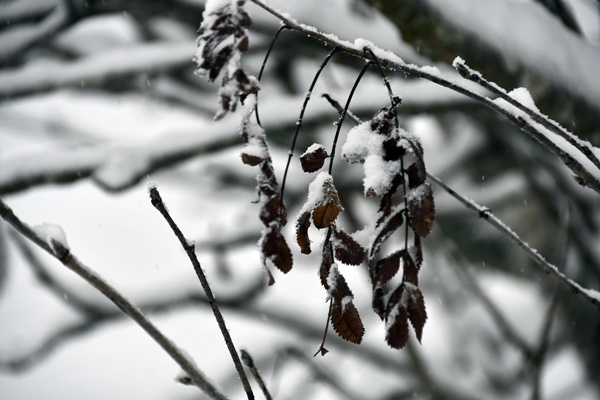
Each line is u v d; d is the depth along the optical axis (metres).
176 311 3.87
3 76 3.15
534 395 2.19
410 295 1.44
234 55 1.46
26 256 3.58
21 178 2.84
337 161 3.83
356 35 2.59
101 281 1.46
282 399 2.22
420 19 2.08
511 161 3.93
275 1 2.68
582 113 2.04
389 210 1.47
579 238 3.29
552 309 2.22
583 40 2.25
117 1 2.88
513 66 2.04
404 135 1.47
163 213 1.51
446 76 1.52
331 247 1.48
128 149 2.88
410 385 3.92
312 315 3.91
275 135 2.80
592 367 3.54
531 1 2.23
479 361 4.15
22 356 3.66
